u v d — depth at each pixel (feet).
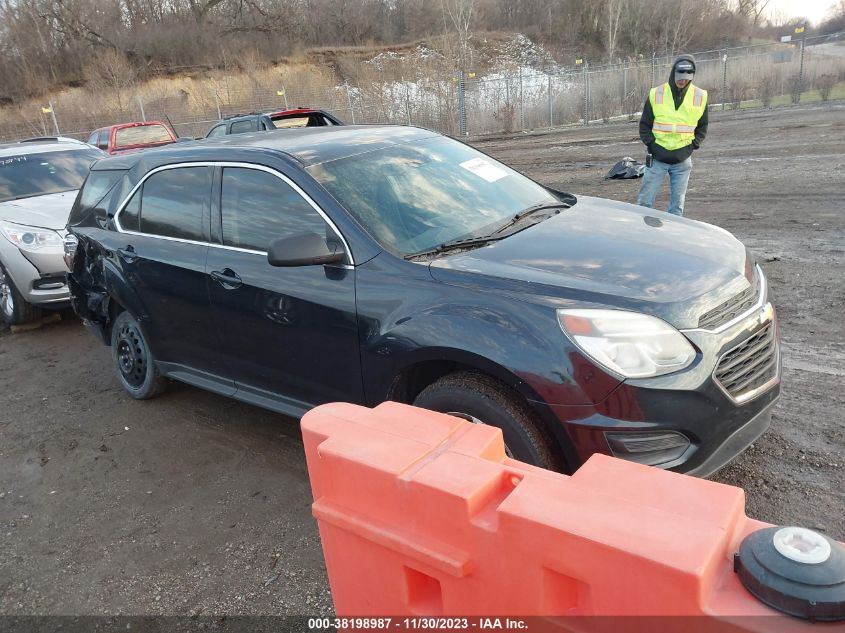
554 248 10.80
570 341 8.84
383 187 12.26
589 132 71.67
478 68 139.23
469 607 5.07
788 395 13.52
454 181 13.17
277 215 12.37
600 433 8.71
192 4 164.96
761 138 47.98
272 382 12.83
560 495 4.69
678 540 4.12
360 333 10.75
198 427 15.38
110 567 10.77
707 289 9.55
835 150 39.22
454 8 141.79
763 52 92.53
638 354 8.71
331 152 12.90
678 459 8.82
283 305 11.83
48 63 136.67
